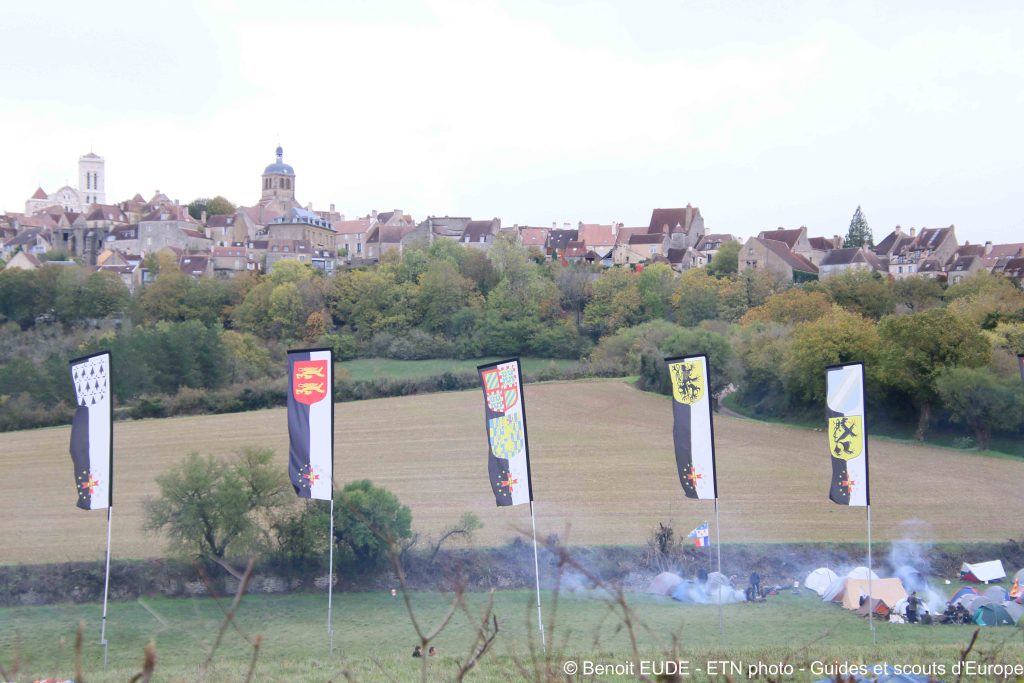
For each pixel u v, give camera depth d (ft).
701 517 235.40
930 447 320.70
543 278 588.09
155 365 396.57
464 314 531.50
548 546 31.14
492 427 150.30
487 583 187.52
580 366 453.99
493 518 228.84
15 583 180.55
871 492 264.72
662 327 452.35
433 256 618.44
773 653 117.60
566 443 327.06
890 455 310.04
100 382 142.31
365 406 387.55
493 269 593.42
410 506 239.50
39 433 334.44
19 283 524.52
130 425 351.46
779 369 372.58
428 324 538.88
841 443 153.58
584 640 144.77
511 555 199.00
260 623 164.25
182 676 104.58
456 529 201.77
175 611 172.45
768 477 282.77
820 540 215.92
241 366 435.12
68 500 247.70
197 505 182.91
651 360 409.28
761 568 202.08
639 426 353.72
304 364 145.07
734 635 150.00
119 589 182.60
